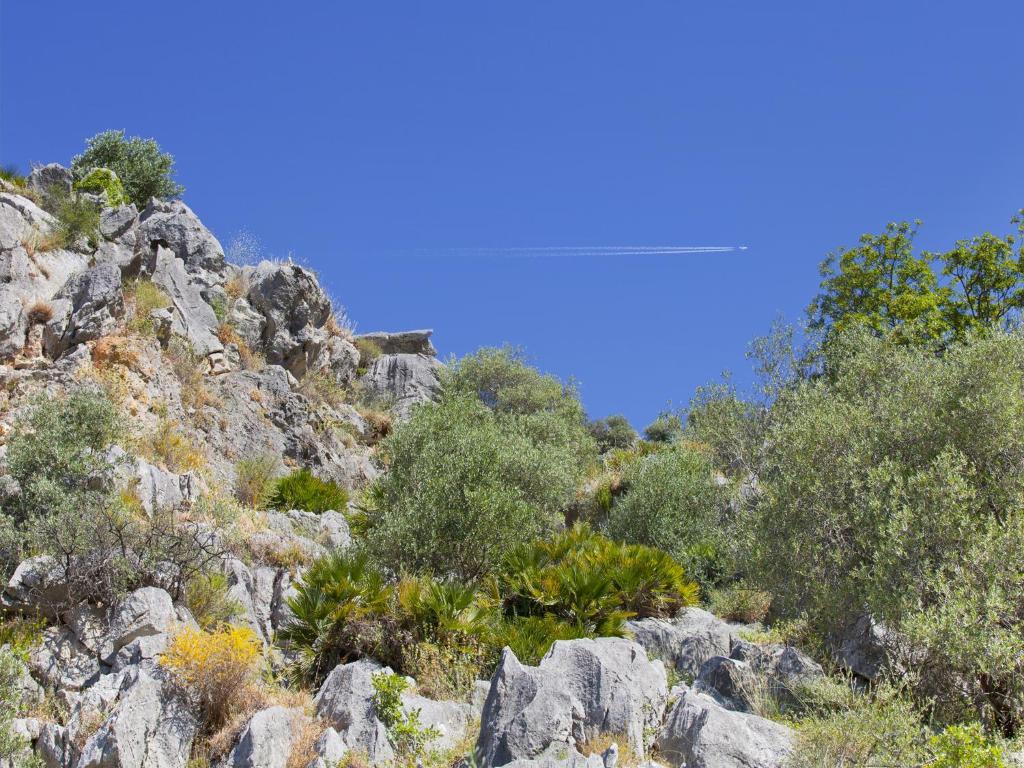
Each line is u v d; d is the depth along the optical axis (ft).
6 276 54.95
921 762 26.35
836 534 41.32
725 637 42.09
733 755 27.37
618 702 30.48
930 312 102.27
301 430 69.87
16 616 36.83
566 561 51.13
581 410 112.57
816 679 32.99
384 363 101.96
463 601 41.98
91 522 38.60
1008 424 39.96
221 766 29.84
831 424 43.93
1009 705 31.42
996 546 32.86
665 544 65.21
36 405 47.14
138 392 56.49
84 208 67.36
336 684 33.37
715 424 74.74
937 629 30.66
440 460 57.72
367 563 47.55
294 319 79.41
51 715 33.19
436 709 33.81
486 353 116.16
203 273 74.18
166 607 37.09
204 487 53.11
